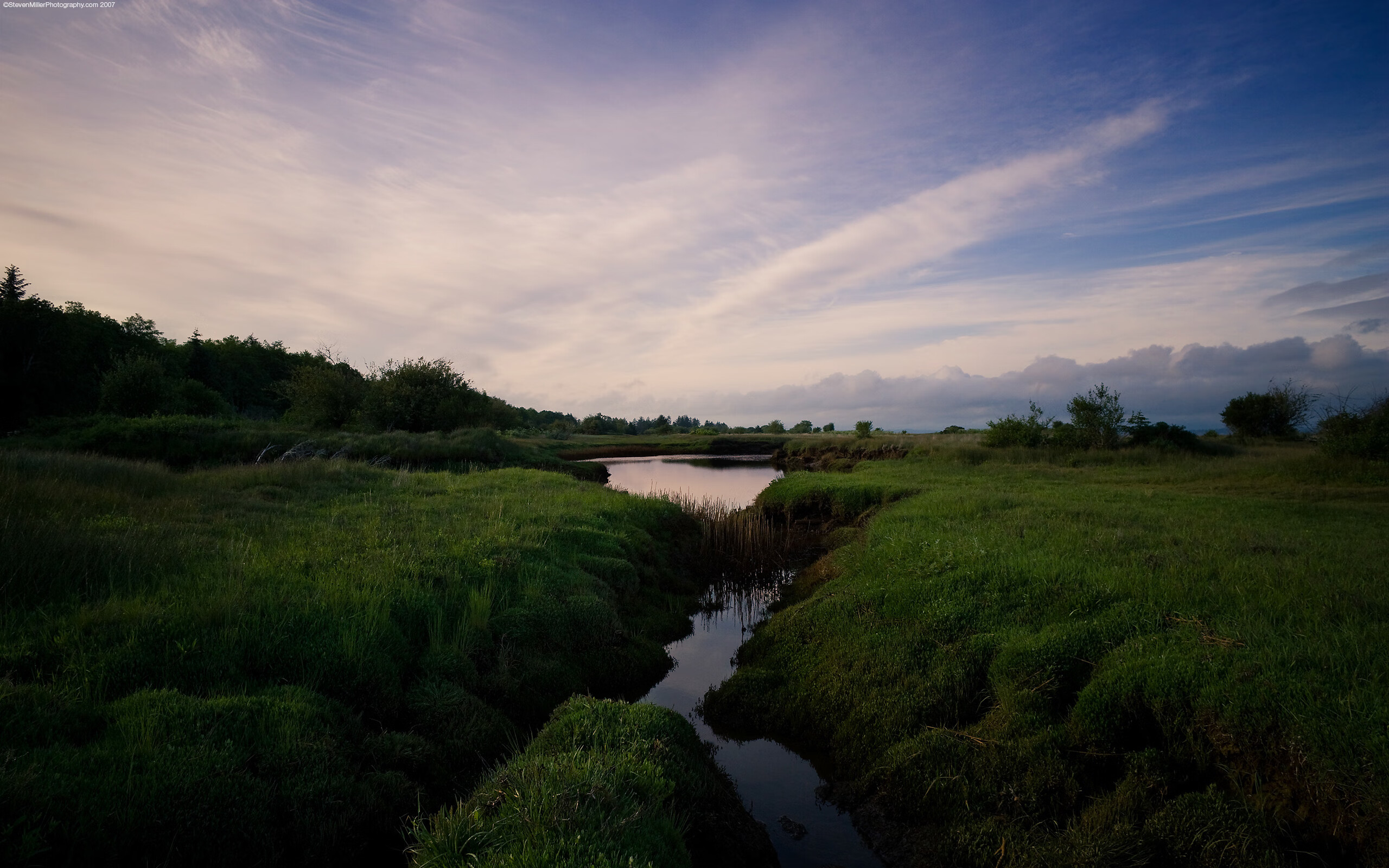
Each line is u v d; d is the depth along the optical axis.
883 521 13.30
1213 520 11.47
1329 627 5.84
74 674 4.81
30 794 3.59
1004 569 8.55
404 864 4.55
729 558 14.63
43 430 23.08
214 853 3.86
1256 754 4.66
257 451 22.48
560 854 3.41
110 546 7.19
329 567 7.90
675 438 66.00
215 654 5.43
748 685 8.07
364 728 5.50
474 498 14.31
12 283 44.44
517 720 6.63
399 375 32.81
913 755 5.98
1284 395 31.94
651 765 4.89
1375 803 3.95
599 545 11.80
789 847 5.43
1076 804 5.09
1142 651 5.94
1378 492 15.09
